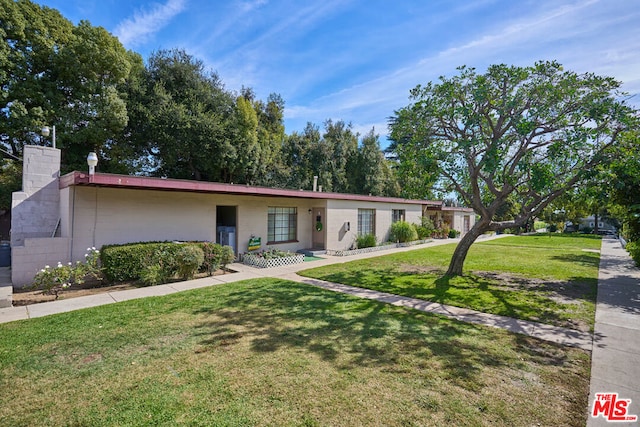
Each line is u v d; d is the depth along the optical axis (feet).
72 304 19.11
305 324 15.66
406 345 13.21
